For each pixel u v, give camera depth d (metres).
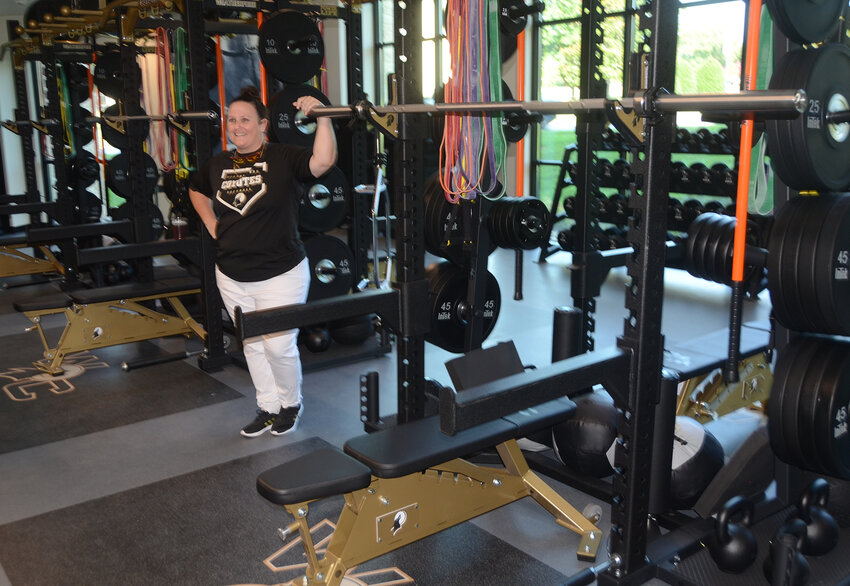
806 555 2.22
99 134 7.34
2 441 3.32
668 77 1.81
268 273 3.07
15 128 6.70
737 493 2.46
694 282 6.38
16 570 2.32
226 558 2.38
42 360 4.41
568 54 7.86
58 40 6.20
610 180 6.80
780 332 2.34
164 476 2.96
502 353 2.66
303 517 1.90
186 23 3.93
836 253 2.02
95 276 6.26
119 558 2.38
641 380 2.04
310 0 4.30
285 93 4.07
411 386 2.64
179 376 4.18
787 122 1.95
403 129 2.37
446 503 2.25
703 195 6.34
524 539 2.48
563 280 6.55
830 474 2.30
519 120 2.79
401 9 2.31
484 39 2.52
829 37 2.16
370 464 1.97
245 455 3.14
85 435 3.37
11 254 6.46
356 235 4.55
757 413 3.55
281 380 3.28
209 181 3.16
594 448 2.63
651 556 2.24
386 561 2.35
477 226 3.11
